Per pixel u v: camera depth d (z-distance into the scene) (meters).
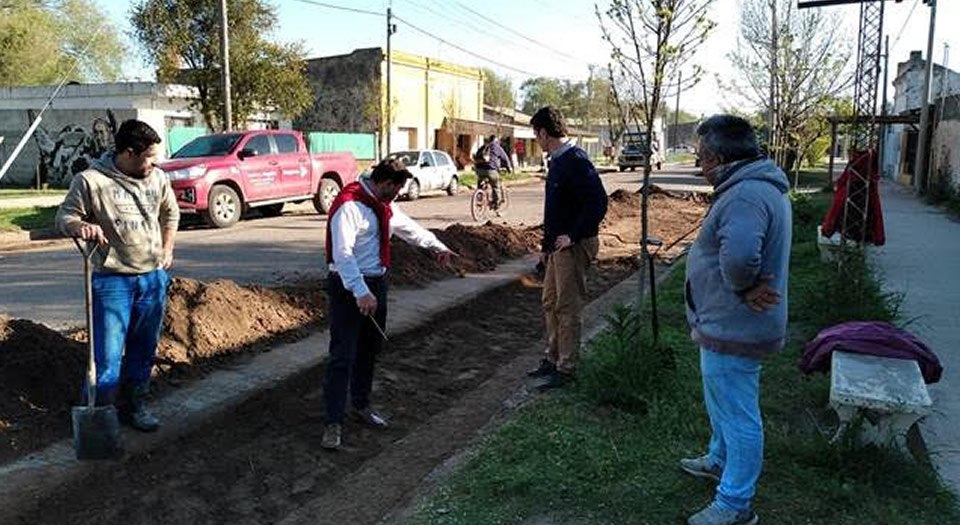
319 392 5.80
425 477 4.25
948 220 16.94
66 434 4.61
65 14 40.66
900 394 3.75
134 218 4.32
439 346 7.26
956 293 8.64
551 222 5.29
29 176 26.47
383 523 3.71
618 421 4.62
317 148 30.38
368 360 5.10
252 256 11.52
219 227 15.22
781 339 3.24
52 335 5.31
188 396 5.29
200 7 23.17
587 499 3.64
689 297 3.43
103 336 4.34
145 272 4.43
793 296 8.11
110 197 4.22
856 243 8.99
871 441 3.90
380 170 4.68
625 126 5.88
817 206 17.31
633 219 17.80
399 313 7.85
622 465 3.96
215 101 23.77
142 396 4.73
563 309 5.29
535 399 5.05
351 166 19.28
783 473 3.81
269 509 4.18
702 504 3.56
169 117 27.91
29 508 3.84
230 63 23.20
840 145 56.62
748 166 3.13
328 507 4.09
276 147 17.02
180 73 24.16
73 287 8.91
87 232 4.04
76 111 25.39
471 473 3.99
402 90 39.25
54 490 4.00
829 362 4.52
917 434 4.38
